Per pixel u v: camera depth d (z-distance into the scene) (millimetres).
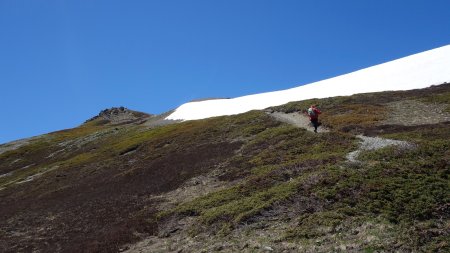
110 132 102188
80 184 53906
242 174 36531
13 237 36344
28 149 103688
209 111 93062
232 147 48250
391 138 36219
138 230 29219
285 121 55969
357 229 20859
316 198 24672
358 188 24766
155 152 59219
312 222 22234
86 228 34031
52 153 95500
